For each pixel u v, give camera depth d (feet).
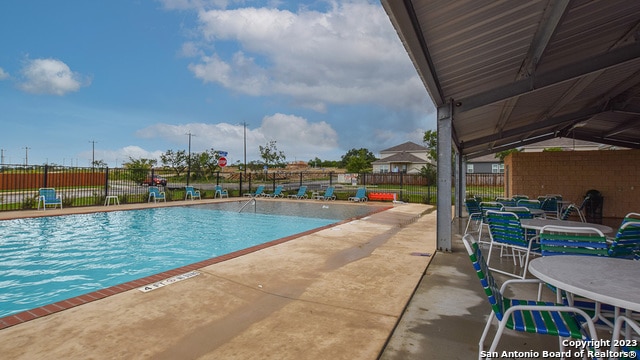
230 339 8.93
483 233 27.12
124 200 50.14
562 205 32.45
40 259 22.52
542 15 11.87
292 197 64.34
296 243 21.67
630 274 6.86
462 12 10.55
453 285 13.69
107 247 26.25
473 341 8.96
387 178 85.10
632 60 14.23
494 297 6.78
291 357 8.05
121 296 12.01
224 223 37.73
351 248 20.22
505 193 46.70
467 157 46.32
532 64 15.40
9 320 9.89
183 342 8.75
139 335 9.10
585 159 38.11
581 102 27.02
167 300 11.65
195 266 15.98
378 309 10.97
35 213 36.47
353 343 8.72
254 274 14.75
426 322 10.17
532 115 29.19
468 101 18.04
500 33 12.57
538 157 40.04
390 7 9.13
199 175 100.68
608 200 37.14
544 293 12.62
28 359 7.84
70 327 9.52
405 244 21.58
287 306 11.22
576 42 15.76
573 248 9.96
